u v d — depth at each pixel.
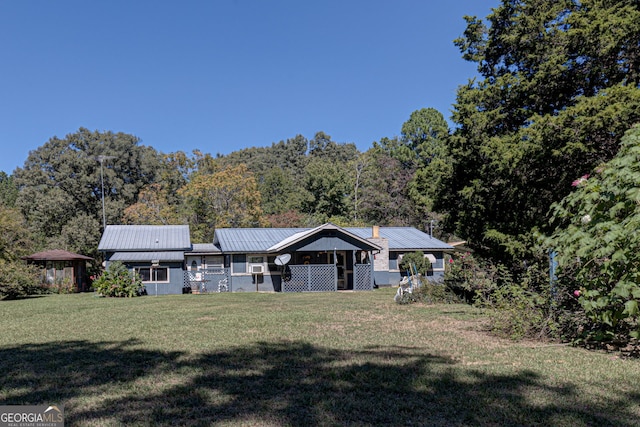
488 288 11.29
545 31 15.45
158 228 31.91
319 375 6.41
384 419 4.66
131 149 56.25
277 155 102.25
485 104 17.25
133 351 8.40
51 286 30.31
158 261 27.97
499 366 6.68
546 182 13.95
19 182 50.72
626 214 6.62
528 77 16.20
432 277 30.56
